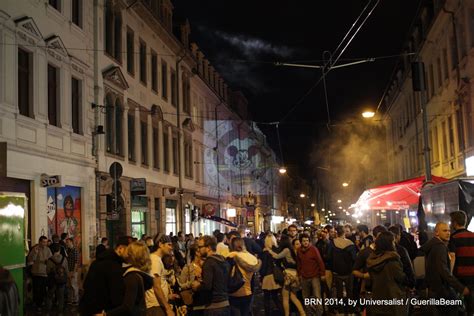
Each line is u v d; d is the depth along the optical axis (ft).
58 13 67.21
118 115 87.71
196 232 134.92
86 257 71.56
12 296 20.10
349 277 45.78
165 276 33.76
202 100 148.97
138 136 95.76
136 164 93.91
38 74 61.82
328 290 46.93
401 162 162.91
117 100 87.15
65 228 67.31
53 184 60.34
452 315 29.81
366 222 177.47
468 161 75.31
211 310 29.45
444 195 45.32
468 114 85.20
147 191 99.25
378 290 27.50
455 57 92.22
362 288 33.96
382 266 27.48
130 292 22.26
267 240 47.14
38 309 53.78
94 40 78.43
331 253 46.62
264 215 227.61
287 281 45.27
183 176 125.70
